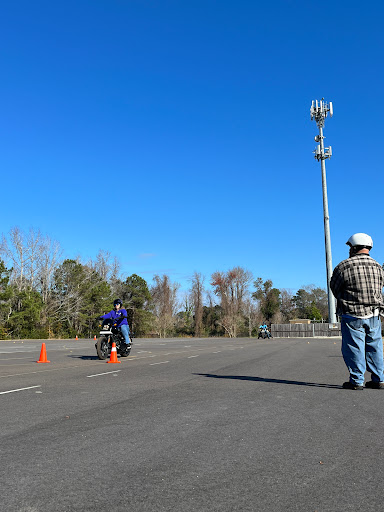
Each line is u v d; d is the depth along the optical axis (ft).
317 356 53.93
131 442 13.89
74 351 71.92
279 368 37.83
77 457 12.38
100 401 21.35
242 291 292.40
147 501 9.45
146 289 262.47
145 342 118.52
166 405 20.10
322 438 14.42
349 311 24.70
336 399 21.57
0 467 11.57
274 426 16.03
